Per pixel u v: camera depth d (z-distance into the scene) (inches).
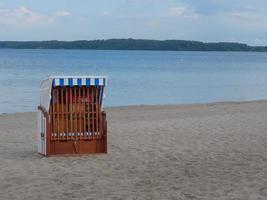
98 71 2947.8
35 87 1745.8
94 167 401.1
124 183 345.1
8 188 331.0
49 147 443.2
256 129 636.7
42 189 328.2
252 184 339.3
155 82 2143.2
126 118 834.8
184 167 402.3
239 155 455.8
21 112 1007.6
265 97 1581.0
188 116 848.3
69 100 442.6
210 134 594.9
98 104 450.9
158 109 1012.5
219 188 329.4
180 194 314.2
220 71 3284.9
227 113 888.9
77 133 448.8
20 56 6510.8
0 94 1504.7
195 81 2262.6
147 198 305.3
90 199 303.4
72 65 3762.3
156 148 495.8
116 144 520.4
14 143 542.0
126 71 3019.2
